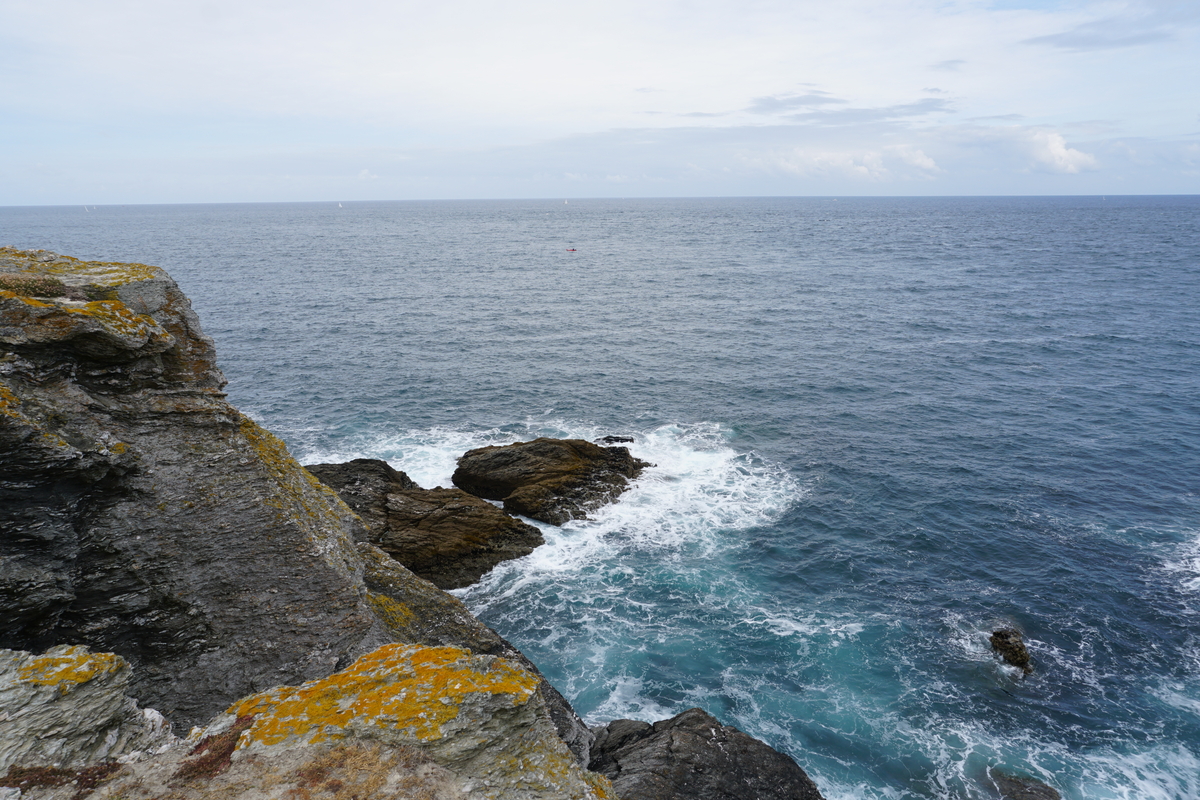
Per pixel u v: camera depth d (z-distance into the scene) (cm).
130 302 1630
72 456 1347
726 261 13175
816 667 2433
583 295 9194
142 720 1174
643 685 2362
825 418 4638
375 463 3434
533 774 1157
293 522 1741
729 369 5709
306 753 1074
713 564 3031
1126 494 3516
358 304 8306
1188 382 5162
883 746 2106
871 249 15362
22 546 1340
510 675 1251
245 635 1636
